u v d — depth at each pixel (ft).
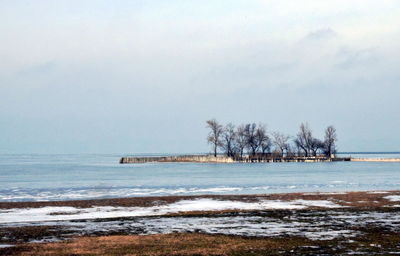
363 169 460.96
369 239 101.91
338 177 336.08
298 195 193.57
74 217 140.15
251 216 139.03
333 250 91.04
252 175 361.30
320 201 174.91
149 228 119.14
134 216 141.69
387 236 105.50
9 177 354.33
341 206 162.50
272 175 360.48
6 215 143.23
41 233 112.37
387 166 542.16
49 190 240.12
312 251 90.33
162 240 102.01
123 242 99.86
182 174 381.19
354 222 126.11
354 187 253.24
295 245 96.02
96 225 124.47
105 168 524.11
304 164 592.19
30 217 139.74
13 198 202.59
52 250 92.12
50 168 536.01
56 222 130.31
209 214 144.46
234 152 650.02
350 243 97.66
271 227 118.83
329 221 128.16
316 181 296.10
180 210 153.38
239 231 113.29
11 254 88.63
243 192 225.97
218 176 351.05
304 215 140.15
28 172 437.58
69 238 105.60
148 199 180.55
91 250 92.27
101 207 160.25
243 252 90.07
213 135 647.15
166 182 292.40
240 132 646.74
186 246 95.71
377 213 144.05
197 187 255.09
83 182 295.69
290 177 336.29
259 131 647.15
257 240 101.65
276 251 90.63
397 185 265.13
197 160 652.07
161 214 145.28
